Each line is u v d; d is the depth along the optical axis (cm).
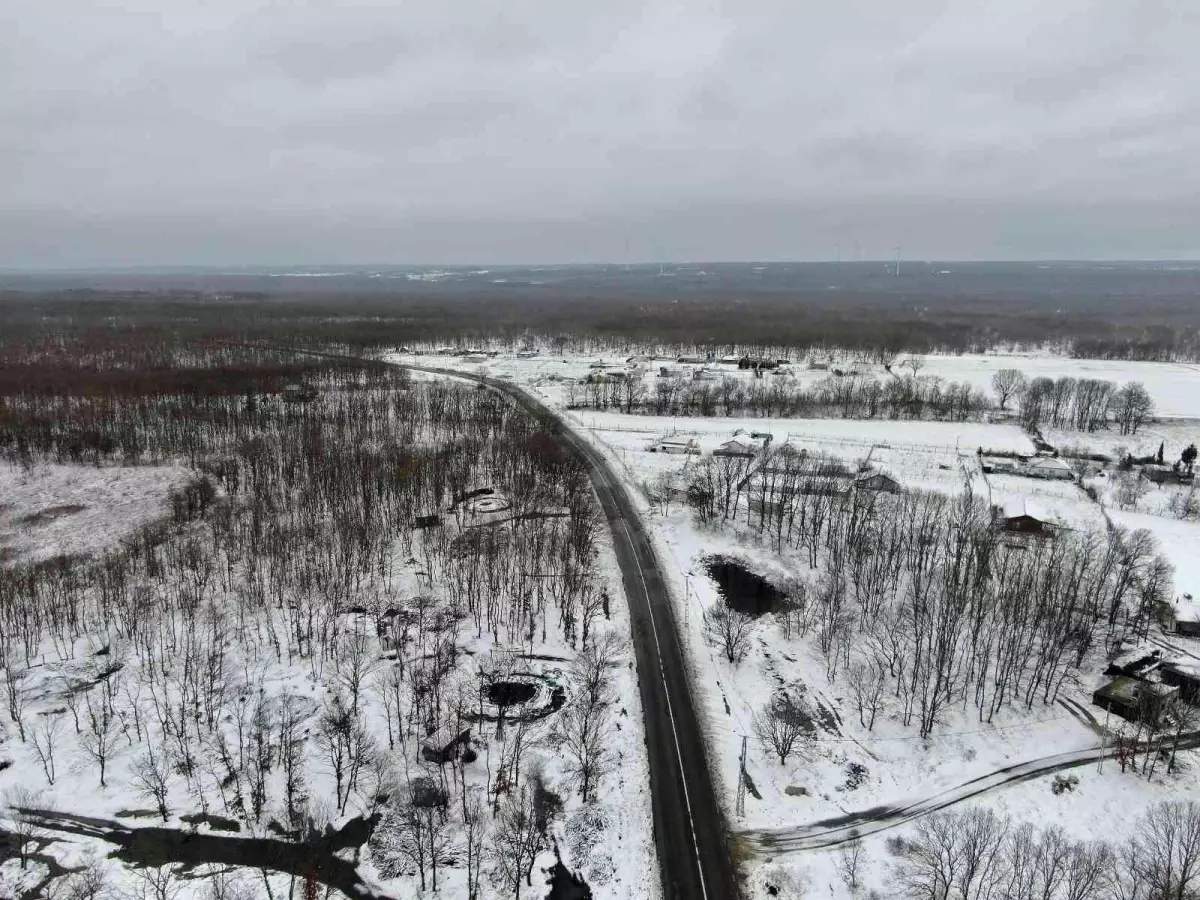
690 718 9562
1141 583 11369
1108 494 16338
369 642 10919
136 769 8600
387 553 13650
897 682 10238
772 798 8412
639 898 7175
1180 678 9738
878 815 8212
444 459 17338
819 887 7275
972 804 8281
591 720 9181
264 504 15325
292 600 11919
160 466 18050
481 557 13000
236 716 9469
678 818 8075
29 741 8988
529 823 7819
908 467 17875
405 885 7356
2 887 7231
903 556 13150
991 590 11450
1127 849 7412
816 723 9619
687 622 11625
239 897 7075
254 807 8106
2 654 10419
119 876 7375
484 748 9006
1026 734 9331
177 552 13300
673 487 16488
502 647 10906
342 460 16938
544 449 17838
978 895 6706
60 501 16125
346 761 8675
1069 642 10631
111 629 11250
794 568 13312
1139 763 8806
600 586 12488
